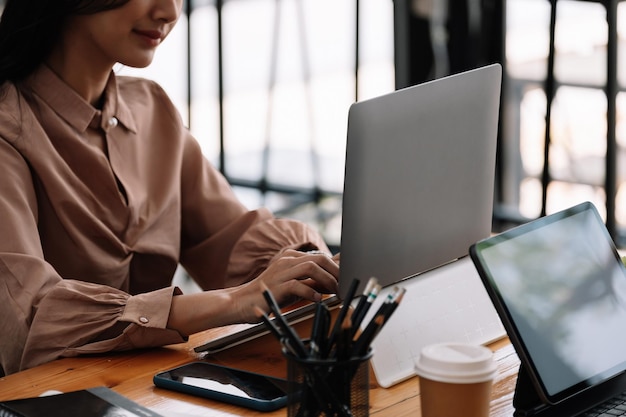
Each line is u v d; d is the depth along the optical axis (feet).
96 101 6.24
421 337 4.81
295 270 5.01
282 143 12.67
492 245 4.22
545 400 4.07
